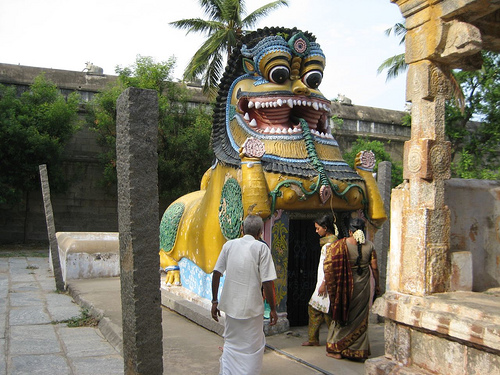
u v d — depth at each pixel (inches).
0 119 591.5
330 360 175.0
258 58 228.7
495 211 158.7
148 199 119.0
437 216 139.3
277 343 194.9
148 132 119.7
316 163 211.8
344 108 762.8
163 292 281.3
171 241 290.7
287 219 209.5
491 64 505.7
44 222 674.2
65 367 172.2
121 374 164.9
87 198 691.4
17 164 608.7
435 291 138.3
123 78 660.1
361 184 221.8
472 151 569.0
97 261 388.5
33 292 334.6
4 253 579.2
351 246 177.3
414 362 137.1
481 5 126.7
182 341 201.3
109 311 254.1
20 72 681.0
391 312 141.8
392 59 641.0
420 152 140.0
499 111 525.0
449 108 550.0
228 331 138.1
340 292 172.6
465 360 121.4
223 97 248.1
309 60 231.1
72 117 649.0
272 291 138.9
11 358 181.9
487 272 156.4
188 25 634.8
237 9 612.4
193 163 655.1
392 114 799.1
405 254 143.8
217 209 232.4
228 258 142.5
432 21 137.8
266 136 221.9
